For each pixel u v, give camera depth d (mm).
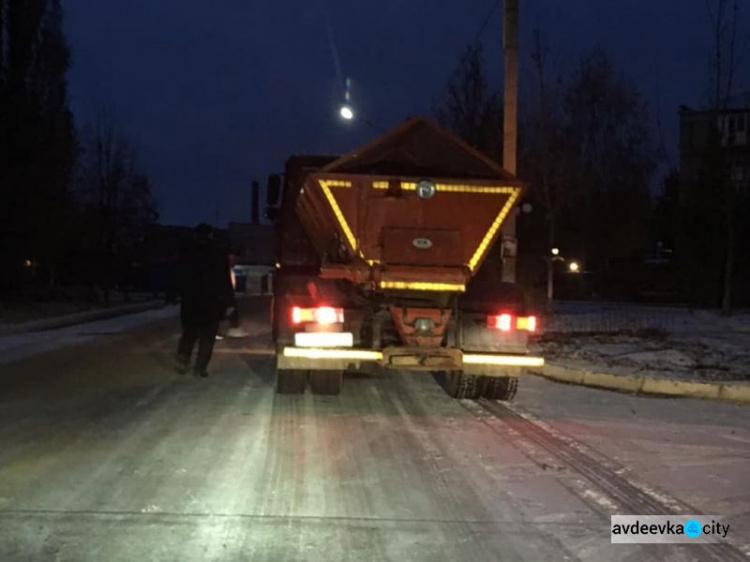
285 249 12148
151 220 57375
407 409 10531
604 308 28828
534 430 9352
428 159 10258
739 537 5949
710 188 24703
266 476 7281
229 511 6336
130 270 55531
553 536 5906
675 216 30594
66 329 23062
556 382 13234
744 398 11344
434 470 7559
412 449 8328
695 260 28266
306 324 10008
